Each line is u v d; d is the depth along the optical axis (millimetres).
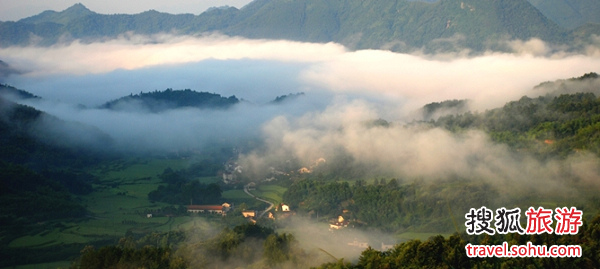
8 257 182125
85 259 152375
